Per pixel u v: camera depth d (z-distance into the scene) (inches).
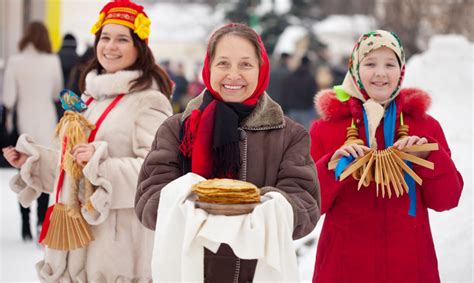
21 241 354.3
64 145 189.3
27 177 194.9
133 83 193.2
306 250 323.6
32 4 739.4
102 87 193.8
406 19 1003.3
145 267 189.6
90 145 184.9
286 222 134.0
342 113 182.1
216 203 133.1
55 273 188.2
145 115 191.2
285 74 697.6
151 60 198.4
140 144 189.0
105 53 196.1
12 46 740.7
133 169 184.9
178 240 135.6
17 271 298.8
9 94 383.6
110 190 182.4
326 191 170.7
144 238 189.8
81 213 186.5
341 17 1483.8
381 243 174.4
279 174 150.4
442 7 997.2
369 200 175.5
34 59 386.0
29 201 199.9
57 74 388.8
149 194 148.9
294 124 155.2
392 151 167.0
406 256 173.5
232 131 147.9
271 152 151.5
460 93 350.3
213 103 150.9
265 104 153.4
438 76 355.9
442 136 182.4
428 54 364.2
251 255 129.0
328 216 180.4
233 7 1268.5
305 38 1139.9
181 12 1782.7
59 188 189.8
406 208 174.7
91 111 196.5
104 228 187.5
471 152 291.6
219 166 147.7
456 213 244.7
